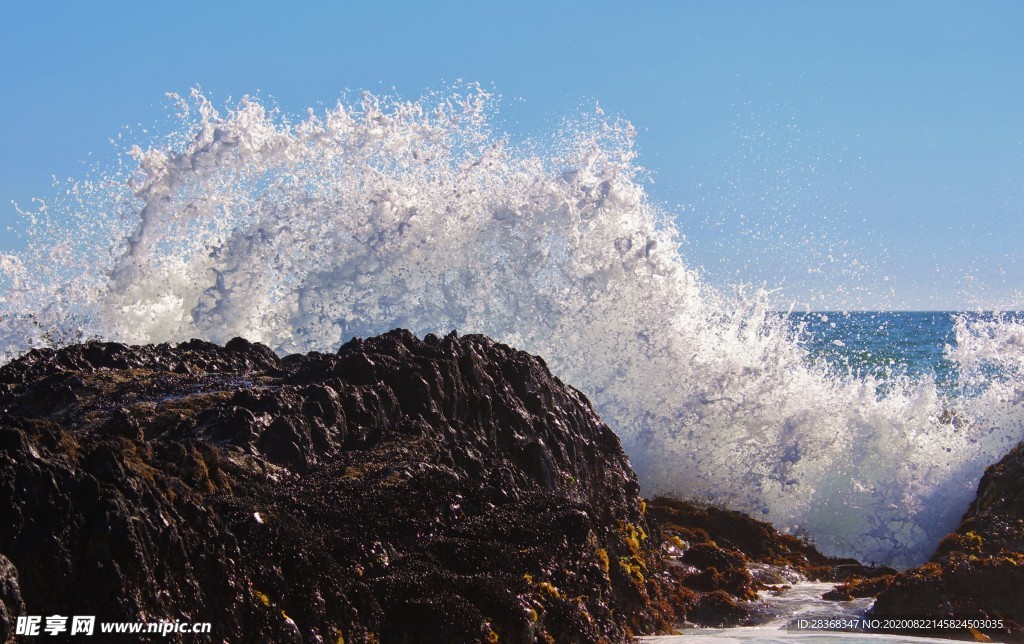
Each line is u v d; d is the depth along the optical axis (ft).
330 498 30.76
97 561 22.49
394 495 31.50
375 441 35.55
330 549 28.22
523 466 38.60
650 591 36.73
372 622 26.73
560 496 35.94
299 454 33.04
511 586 29.09
